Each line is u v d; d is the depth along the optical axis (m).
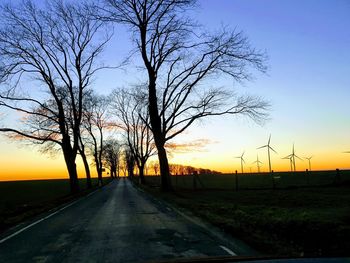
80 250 9.85
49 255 9.40
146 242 10.66
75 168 42.44
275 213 15.35
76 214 19.31
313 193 27.66
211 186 44.41
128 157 121.25
